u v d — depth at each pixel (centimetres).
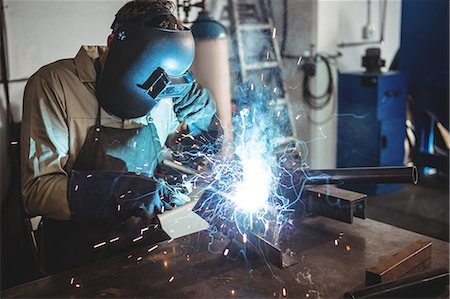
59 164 157
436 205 356
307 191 159
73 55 241
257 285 124
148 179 145
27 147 156
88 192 143
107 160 168
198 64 280
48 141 157
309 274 128
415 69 398
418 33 391
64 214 146
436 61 383
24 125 159
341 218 153
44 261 173
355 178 148
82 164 167
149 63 141
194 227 226
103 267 134
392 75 359
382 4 402
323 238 148
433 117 393
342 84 373
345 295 116
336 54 356
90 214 145
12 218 224
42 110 158
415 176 143
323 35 345
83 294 121
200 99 177
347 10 382
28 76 229
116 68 145
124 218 147
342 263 133
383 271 122
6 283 219
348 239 147
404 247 142
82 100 164
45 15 230
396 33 421
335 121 365
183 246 144
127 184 143
